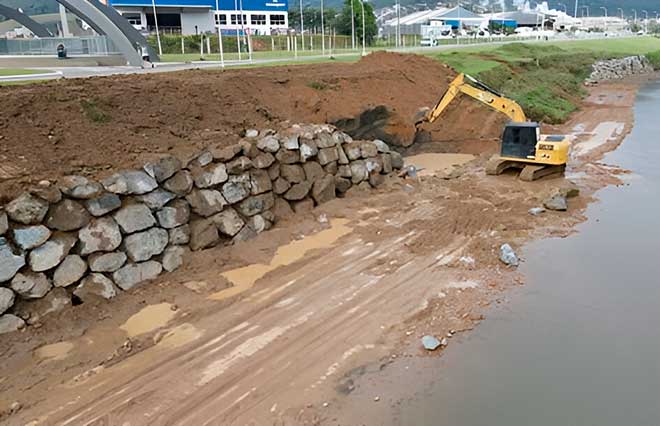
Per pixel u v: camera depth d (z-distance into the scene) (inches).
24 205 353.7
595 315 387.2
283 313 385.1
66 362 325.4
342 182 629.0
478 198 644.1
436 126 919.0
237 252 475.5
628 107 1370.6
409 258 477.4
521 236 530.6
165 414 284.7
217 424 278.5
